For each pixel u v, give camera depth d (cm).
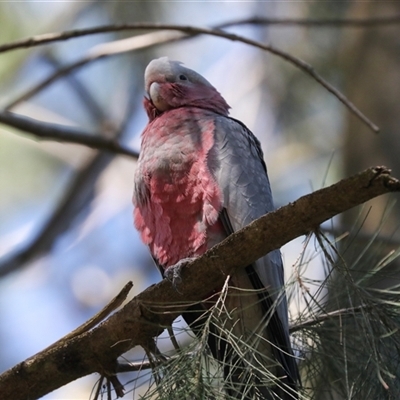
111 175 1509
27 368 641
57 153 1398
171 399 570
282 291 596
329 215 549
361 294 618
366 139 1075
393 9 1147
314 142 1341
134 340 641
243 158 802
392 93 1088
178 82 947
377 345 629
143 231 838
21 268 1238
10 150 1394
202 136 799
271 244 586
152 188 797
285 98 1345
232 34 872
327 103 1322
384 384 565
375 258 739
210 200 761
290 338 718
